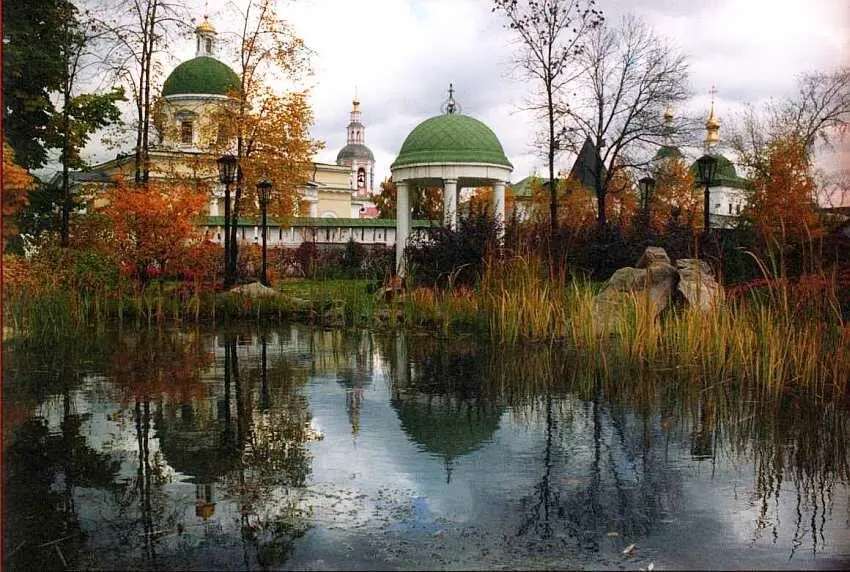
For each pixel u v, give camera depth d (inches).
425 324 567.8
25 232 598.5
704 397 276.5
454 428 226.2
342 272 1269.7
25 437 212.1
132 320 625.3
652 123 1143.0
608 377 324.5
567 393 286.7
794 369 306.3
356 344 462.0
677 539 136.1
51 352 410.0
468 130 1095.6
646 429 225.3
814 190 579.8
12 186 370.0
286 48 944.9
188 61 1948.8
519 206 1524.4
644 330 366.0
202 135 972.6
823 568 123.3
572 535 137.7
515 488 165.5
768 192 821.2
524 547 131.8
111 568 124.1
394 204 2479.1
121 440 209.5
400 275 792.3
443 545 132.5
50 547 132.9
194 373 338.0
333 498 158.4
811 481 171.9
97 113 700.0
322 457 191.6
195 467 182.1
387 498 158.2
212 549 131.5
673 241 745.0
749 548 132.1
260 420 236.7
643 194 1170.6
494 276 512.7
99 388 295.9
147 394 282.8
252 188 920.9
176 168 1132.5
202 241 703.7
